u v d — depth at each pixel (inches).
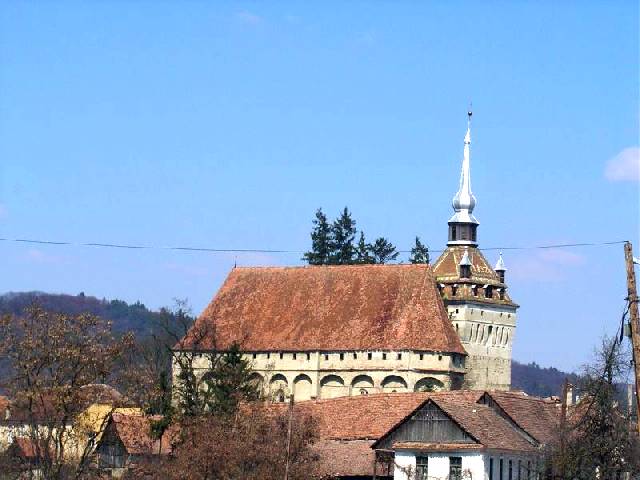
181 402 6560.0
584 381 5295.3
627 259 3878.0
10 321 5221.5
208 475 5108.3
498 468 5211.6
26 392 5172.2
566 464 5088.6
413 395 6136.8
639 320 3882.9
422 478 5196.9
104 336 5349.4
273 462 5098.4
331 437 5920.3
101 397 5418.3
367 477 5506.9
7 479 5418.3
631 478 5118.1
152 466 5403.5
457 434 5191.9
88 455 5516.7
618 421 5142.7
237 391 6781.5
